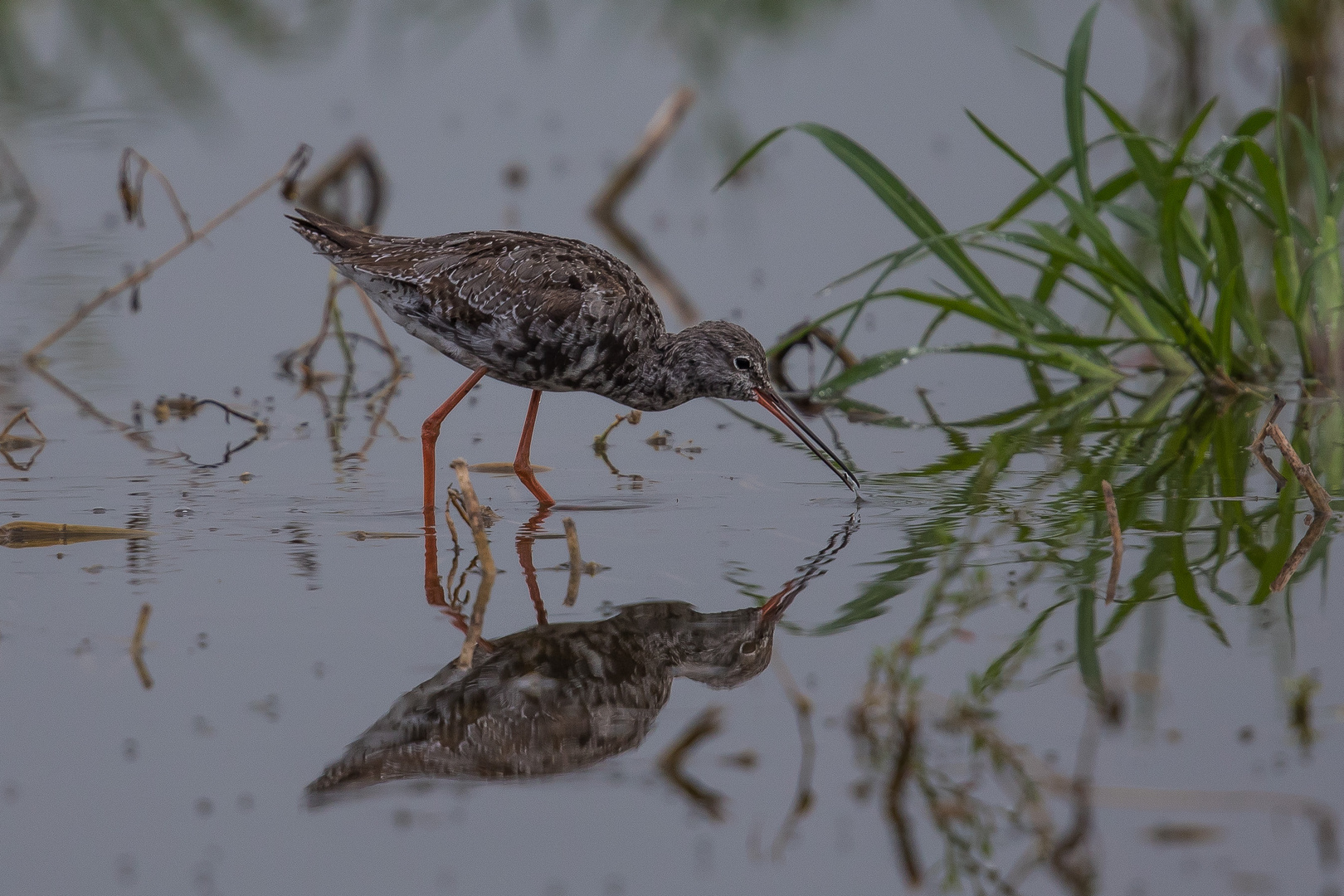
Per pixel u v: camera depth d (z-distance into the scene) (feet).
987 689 26.86
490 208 66.74
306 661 28.71
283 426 46.55
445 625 30.48
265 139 75.92
